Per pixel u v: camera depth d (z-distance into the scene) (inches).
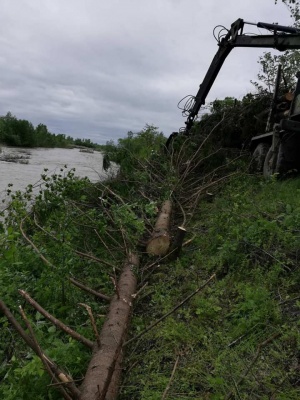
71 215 259.4
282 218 243.6
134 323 176.6
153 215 291.7
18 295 187.2
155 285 207.8
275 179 334.0
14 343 158.2
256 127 441.4
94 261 226.7
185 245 251.8
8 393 129.8
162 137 574.9
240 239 217.9
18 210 261.9
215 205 320.5
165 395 128.4
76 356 148.3
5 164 750.5
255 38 422.3
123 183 361.4
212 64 470.3
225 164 418.3
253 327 158.1
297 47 402.3
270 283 185.9
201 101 484.1
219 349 152.0
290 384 132.1
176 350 154.3
